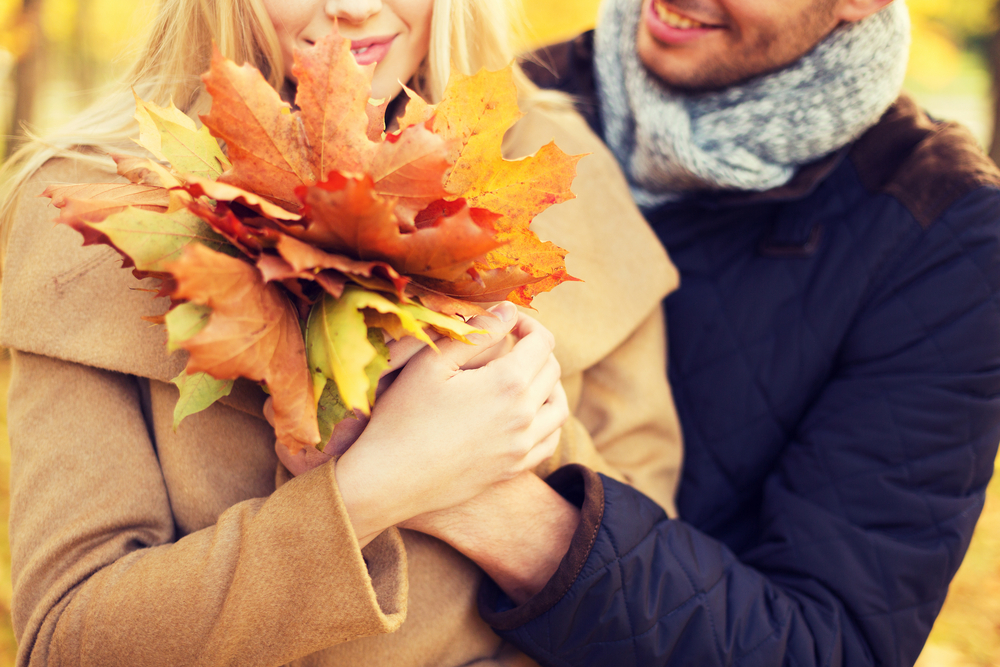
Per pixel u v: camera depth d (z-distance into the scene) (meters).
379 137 0.83
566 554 0.93
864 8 1.04
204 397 0.81
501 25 1.08
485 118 0.83
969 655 2.01
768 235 1.13
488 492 0.94
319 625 0.86
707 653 0.96
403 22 0.95
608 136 1.20
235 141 0.79
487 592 0.97
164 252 0.78
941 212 1.06
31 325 0.92
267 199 0.80
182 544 0.89
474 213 0.81
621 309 1.08
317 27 0.93
